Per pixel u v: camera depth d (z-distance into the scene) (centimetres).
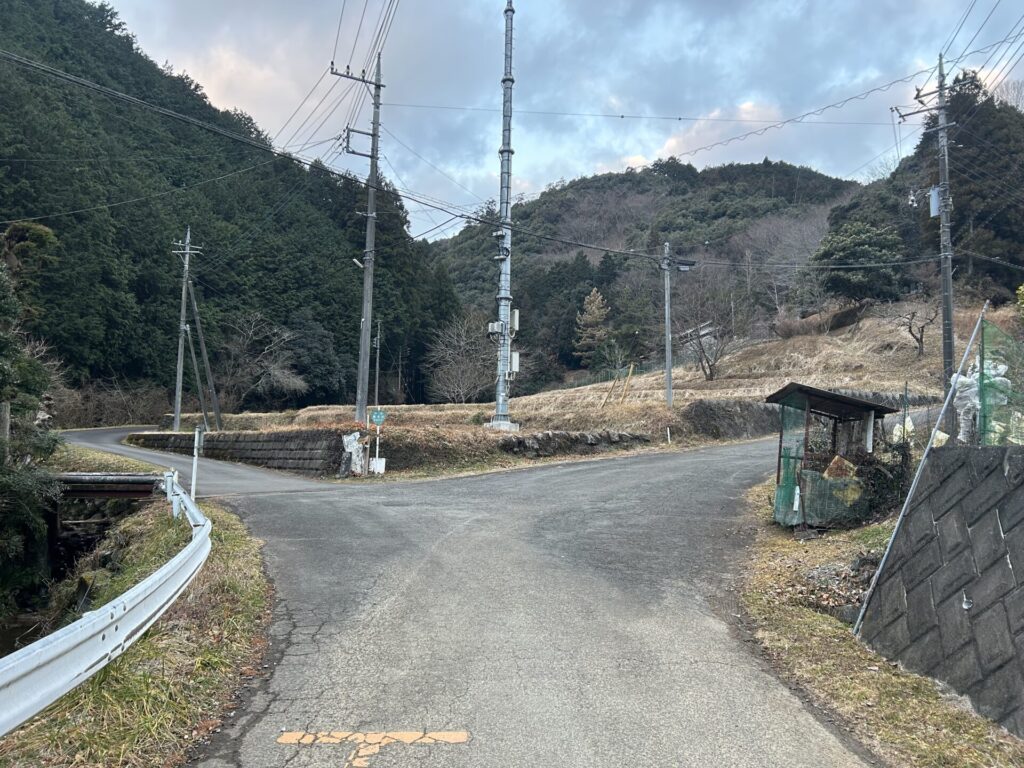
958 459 514
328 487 1509
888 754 371
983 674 429
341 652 505
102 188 3809
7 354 1524
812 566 759
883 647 532
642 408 2667
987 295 3650
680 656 506
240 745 365
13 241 2034
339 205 5784
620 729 386
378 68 2086
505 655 498
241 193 5100
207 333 4591
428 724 389
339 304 5219
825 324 4128
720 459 1925
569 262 7131
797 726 399
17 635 1177
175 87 5181
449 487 1468
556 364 6103
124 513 1503
